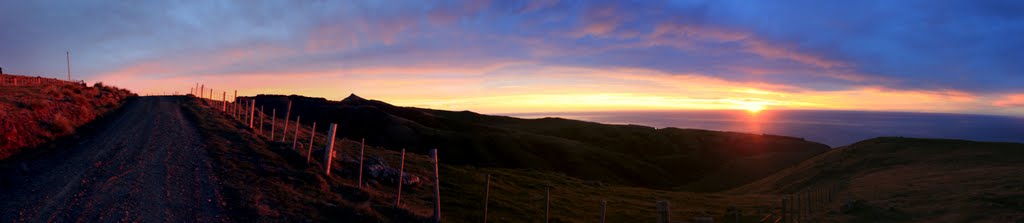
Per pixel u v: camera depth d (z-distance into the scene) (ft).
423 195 82.94
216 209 49.65
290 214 50.37
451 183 99.50
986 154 195.62
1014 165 161.07
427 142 370.12
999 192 104.83
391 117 412.16
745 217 103.91
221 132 107.45
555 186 133.69
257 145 93.20
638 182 339.77
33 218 43.55
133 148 83.10
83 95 165.58
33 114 98.27
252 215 48.44
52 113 107.24
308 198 58.03
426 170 108.47
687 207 119.96
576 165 345.31
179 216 46.37
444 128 450.71
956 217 87.81
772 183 236.02
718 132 540.11
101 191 53.52
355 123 405.39
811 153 353.51
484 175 123.03
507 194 102.83
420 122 469.57
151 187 56.24
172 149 82.64
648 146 465.47
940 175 151.84
